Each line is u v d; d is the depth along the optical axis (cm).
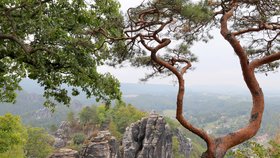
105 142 5953
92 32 1214
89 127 10112
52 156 5538
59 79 1291
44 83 1324
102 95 1297
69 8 1170
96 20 1167
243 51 965
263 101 976
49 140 9912
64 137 9619
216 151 920
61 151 5631
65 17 1184
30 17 1137
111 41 1200
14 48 1223
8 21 1168
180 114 945
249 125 954
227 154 1346
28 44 1182
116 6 1191
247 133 943
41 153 7794
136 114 11219
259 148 1280
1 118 2945
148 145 7056
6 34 1082
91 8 1202
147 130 7288
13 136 2975
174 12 1037
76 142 8694
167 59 1265
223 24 1009
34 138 7762
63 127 10050
